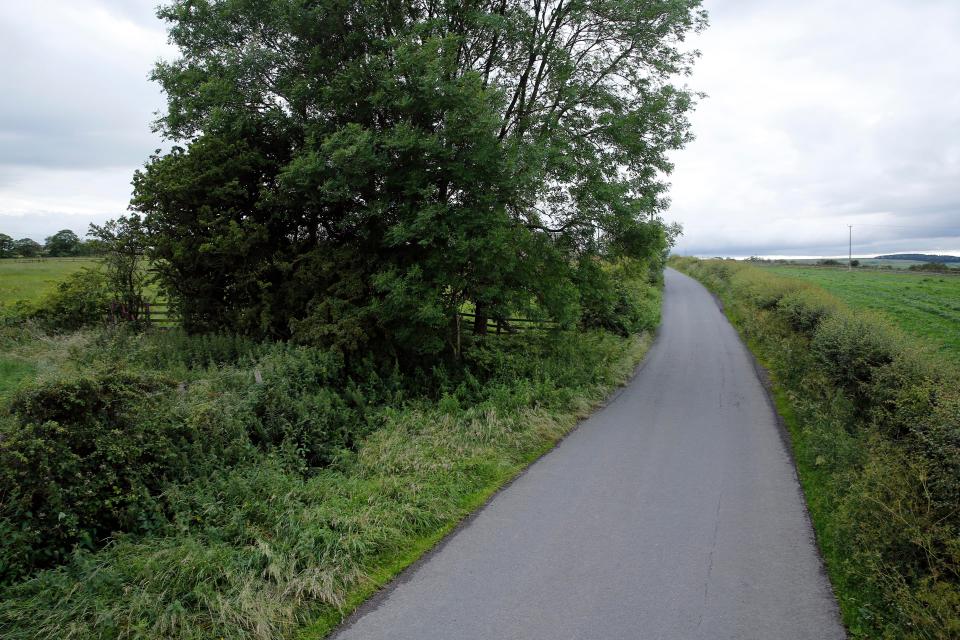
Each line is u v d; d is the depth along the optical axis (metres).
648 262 14.67
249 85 12.10
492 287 11.37
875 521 5.41
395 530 5.89
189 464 6.29
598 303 18.06
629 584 5.11
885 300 27.25
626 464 8.36
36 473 4.84
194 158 11.61
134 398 6.08
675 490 7.34
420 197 11.15
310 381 9.54
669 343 20.36
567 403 11.20
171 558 4.71
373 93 10.80
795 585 5.09
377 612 4.69
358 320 10.84
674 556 5.62
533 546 5.85
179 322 13.79
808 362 12.17
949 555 4.73
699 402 12.13
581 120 12.86
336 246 12.39
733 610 4.70
